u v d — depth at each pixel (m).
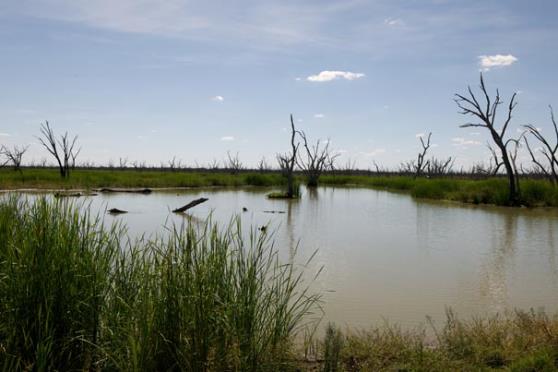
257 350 4.47
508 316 7.26
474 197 30.16
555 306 7.92
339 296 8.31
